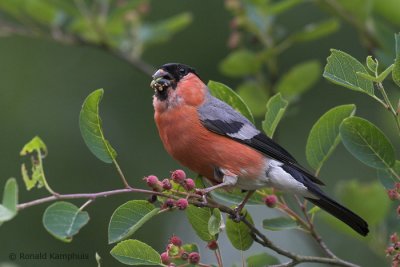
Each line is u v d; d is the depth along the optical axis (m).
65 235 6.04
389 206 8.88
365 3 10.21
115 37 11.23
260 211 13.28
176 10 13.92
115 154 6.55
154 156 13.49
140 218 6.51
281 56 13.66
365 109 13.47
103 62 14.08
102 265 12.52
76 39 11.20
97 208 12.91
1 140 13.23
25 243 12.24
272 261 8.18
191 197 6.86
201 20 13.98
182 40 13.93
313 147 8.04
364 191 8.84
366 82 6.59
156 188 6.55
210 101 8.58
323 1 10.45
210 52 13.91
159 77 8.64
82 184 13.02
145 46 11.49
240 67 10.67
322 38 13.66
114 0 11.86
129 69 14.00
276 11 10.66
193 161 8.48
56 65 14.02
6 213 5.70
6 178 12.96
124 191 6.39
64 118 13.59
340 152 13.33
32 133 13.34
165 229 13.17
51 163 13.12
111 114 13.75
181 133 8.41
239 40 10.84
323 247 7.85
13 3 11.09
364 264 12.62
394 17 10.69
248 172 8.27
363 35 10.38
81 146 13.35
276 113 7.96
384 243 8.82
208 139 8.31
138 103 13.86
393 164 7.13
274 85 10.78
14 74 13.82
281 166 8.30
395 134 10.84
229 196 8.52
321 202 8.21
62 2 10.75
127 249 6.76
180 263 7.26
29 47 14.03
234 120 8.38
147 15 13.81
